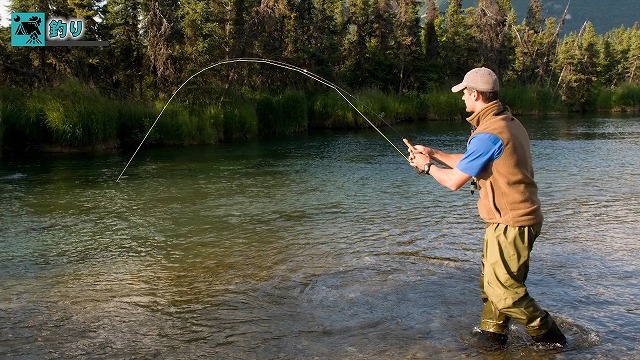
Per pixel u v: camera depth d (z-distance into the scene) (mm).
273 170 11922
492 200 3352
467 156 3340
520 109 37312
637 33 65250
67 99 16094
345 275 4895
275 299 4379
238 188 9625
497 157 3277
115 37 21172
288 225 6805
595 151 14914
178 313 4137
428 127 26281
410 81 37375
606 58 54750
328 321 3936
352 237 6164
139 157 14516
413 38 37188
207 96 20844
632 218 6926
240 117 20547
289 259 5410
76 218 7391
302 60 28953
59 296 4527
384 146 17391
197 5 21094
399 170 11664
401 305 4184
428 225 6668
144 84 21984
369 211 7527
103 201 8547
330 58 32688
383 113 26797
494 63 42281
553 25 48375
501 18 43594
